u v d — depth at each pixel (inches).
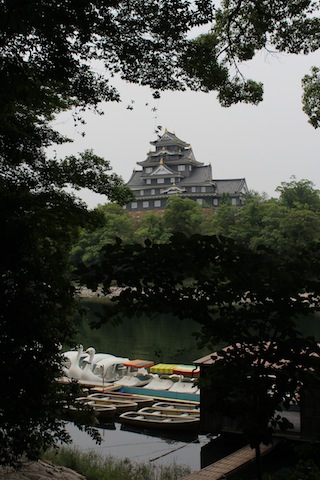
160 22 354.6
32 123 480.4
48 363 338.3
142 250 181.2
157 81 407.2
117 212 2893.7
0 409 327.0
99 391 838.5
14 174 464.1
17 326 316.2
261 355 182.9
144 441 637.9
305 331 1010.7
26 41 339.6
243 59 482.3
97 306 1616.6
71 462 480.4
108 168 506.9
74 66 369.7
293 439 527.5
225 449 571.5
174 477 502.6
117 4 335.3
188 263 176.4
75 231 478.9
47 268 334.0
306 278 186.4
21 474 396.5
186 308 181.0
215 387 185.5
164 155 4207.7
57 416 349.4
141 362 914.1
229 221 2591.0
